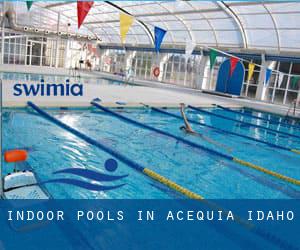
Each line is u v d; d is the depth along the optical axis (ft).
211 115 34.32
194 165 17.22
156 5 50.06
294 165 19.11
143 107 32.30
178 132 24.34
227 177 15.93
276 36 46.24
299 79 46.68
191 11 49.29
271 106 43.55
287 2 37.73
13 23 60.18
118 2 51.26
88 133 21.15
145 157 17.74
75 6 59.52
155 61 71.41
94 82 54.34
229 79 54.75
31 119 22.85
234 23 48.57
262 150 21.98
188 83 64.90
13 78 46.44
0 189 10.48
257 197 13.83
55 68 75.36
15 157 9.95
